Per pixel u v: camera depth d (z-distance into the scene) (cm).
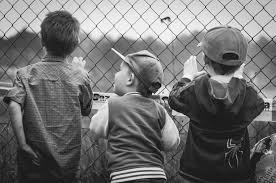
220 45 246
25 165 249
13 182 304
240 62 247
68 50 259
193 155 244
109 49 326
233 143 241
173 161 306
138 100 256
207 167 240
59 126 249
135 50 325
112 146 248
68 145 250
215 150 240
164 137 259
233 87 243
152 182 241
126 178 240
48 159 246
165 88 315
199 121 244
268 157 256
